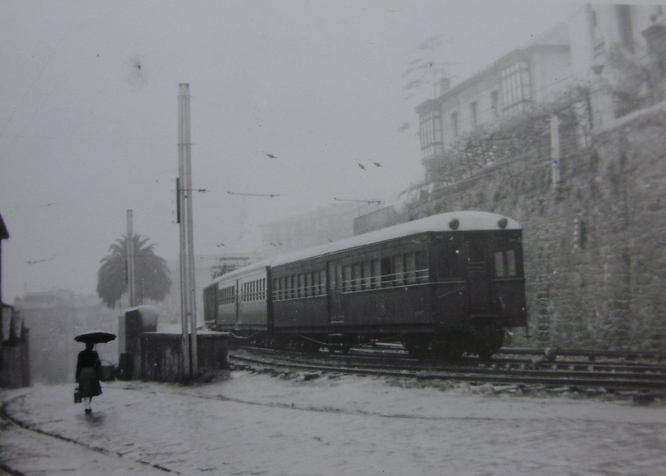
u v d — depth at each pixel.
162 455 8.37
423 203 30.84
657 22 19.50
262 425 10.13
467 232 16.48
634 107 20.22
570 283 21.20
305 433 9.16
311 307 22.69
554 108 22.94
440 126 33.78
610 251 19.77
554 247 22.06
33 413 13.70
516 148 25.14
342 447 8.03
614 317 19.30
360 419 9.96
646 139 18.92
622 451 6.84
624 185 19.52
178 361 17.98
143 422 11.41
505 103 28.53
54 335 35.22
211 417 11.39
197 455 8.21
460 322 16.12
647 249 18.47
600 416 8.81
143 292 36.31
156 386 18.28
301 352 25.22
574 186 21.56
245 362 23.52
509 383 12.22
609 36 21.06
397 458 7.24
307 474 6.84
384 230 18.75
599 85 21.38
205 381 17.44
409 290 16.88
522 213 23.86
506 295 16.56
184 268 17.84
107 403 14.65
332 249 21.31
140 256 36.03
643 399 9.54
